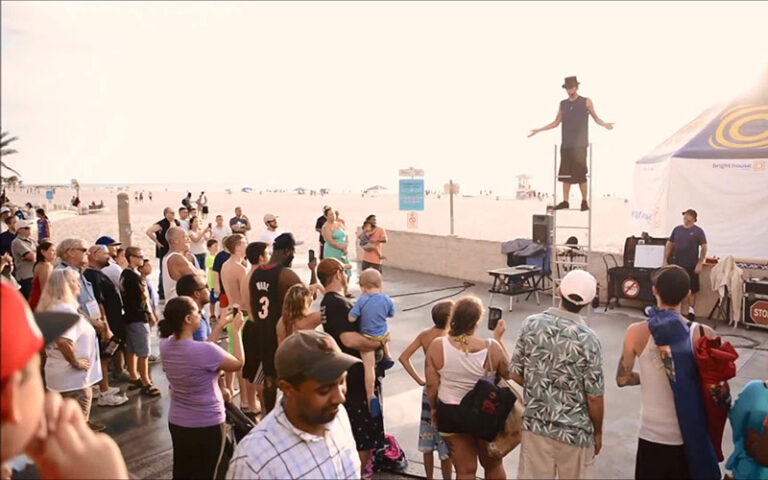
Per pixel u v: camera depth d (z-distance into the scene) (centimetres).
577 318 323
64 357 484
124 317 650
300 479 207
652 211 1332
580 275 319
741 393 326
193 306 372
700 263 930
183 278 492
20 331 94
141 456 508
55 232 2902
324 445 218
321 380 200
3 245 1087
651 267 1002
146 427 571
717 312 955
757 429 308
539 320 327
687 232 937
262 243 509
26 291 980
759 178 1130
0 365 90
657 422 329
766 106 1216
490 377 366
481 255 1348
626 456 482
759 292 883
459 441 364
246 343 525
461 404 349
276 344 490
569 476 314
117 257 787
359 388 427
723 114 1264
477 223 3584
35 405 99
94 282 608
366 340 420
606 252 1106
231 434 409
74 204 4425
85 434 123
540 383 320
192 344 365
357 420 424
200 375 365
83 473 118
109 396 627
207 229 1237
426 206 6406
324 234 1137
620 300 1074
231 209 5653
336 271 448
